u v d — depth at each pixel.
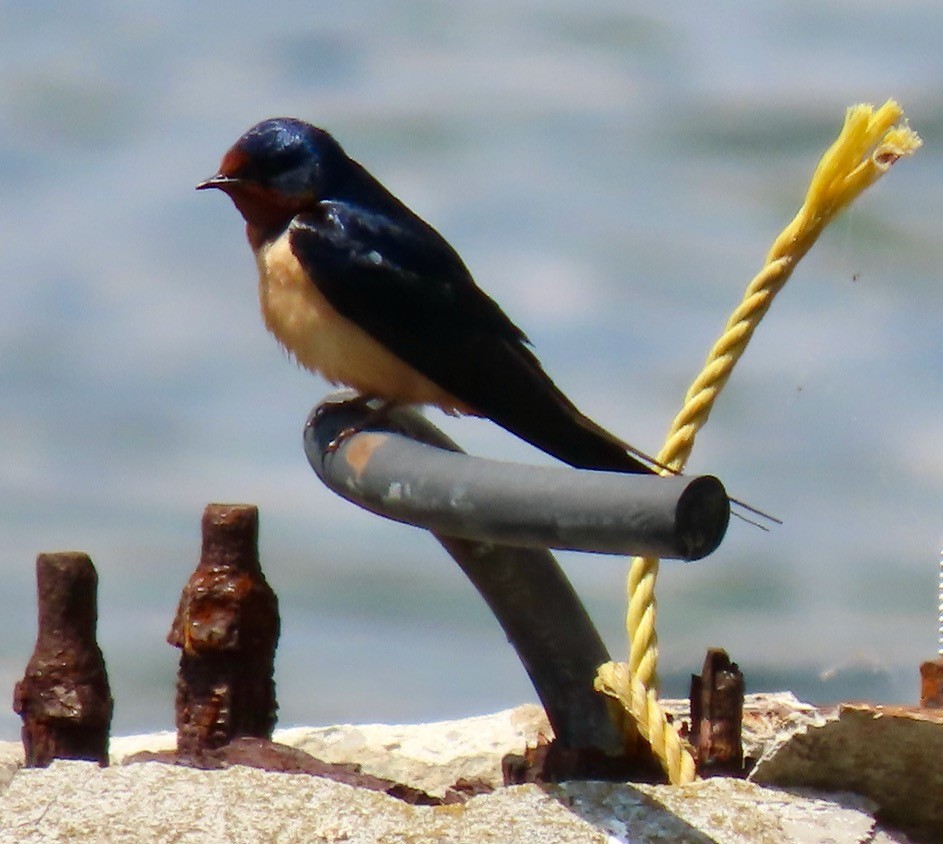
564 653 5.66
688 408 5.69
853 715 5.63
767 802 5.62
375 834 5.61
